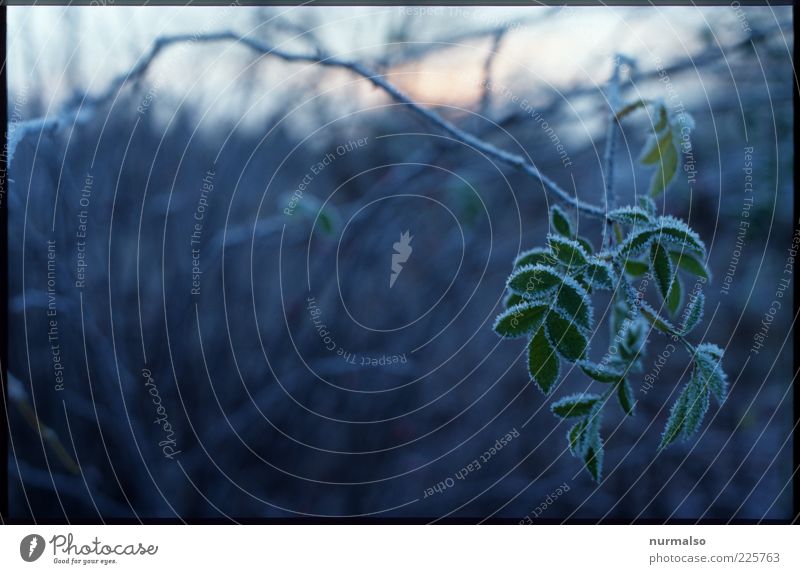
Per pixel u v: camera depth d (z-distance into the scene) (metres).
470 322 1.07
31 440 0.85
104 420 0.87
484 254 1.06
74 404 0.86
